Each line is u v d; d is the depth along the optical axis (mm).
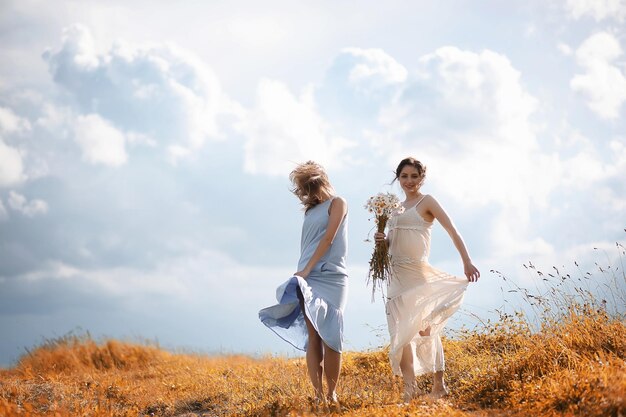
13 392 7797
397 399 6457
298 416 5527
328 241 6246
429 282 6594
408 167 6719
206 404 7477
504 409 5441
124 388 8695
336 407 5891
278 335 6535
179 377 9672
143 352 12734
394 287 6664
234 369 9961
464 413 5316
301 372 8469
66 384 9070
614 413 4605
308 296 6090
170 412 7352
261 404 6605
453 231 6477
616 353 6465
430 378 7496
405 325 6508
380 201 6594
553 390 5273
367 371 8562
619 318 7047
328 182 6547
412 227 6602
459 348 8500
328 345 6148
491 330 8516
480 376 6707
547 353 6555
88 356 12258
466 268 6375
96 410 6773
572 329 6996
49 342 12641
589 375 5270
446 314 6566
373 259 6629
